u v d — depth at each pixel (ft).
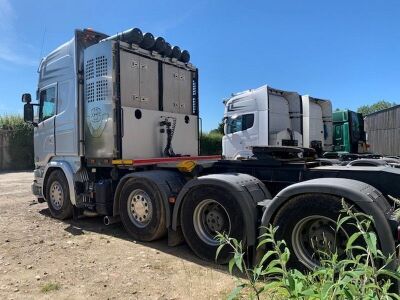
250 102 42.83
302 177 17.29
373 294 5.58
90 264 15.83
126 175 19.92
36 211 28.19
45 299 12.42
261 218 14.89
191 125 26.71
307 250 13.83
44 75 26.94
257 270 6.59
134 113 22.40
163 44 24.16
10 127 82.89
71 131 23.97
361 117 57.88
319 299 5.74
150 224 18.72
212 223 16.49
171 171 20.21
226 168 19.77
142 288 13.32
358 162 23.38
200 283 13.73
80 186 23.90
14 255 17.01
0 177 61.52
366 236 5.98
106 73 21.89
